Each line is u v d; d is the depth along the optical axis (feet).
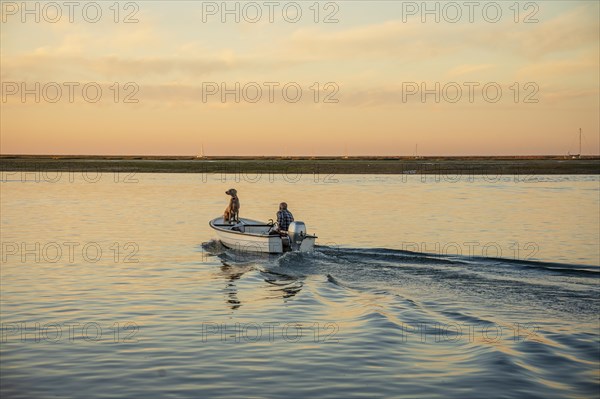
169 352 38.14
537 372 34.78
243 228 87.30
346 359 36.94
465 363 36.19
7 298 52.90
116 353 37.88
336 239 90.33
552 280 60.70
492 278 61.62
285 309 49.62
